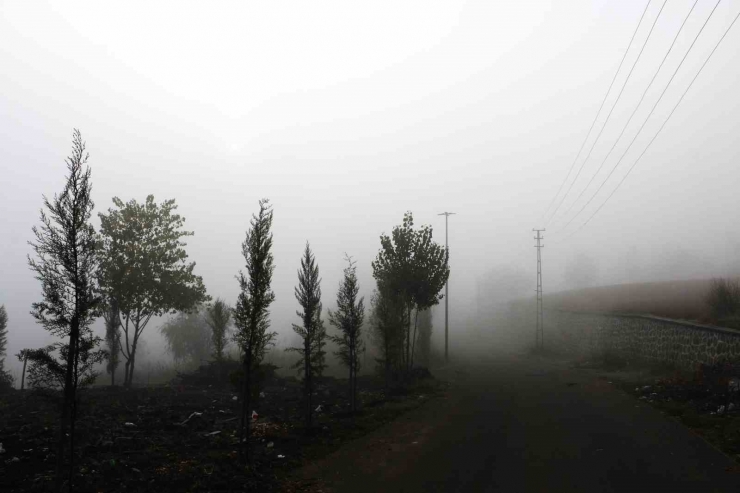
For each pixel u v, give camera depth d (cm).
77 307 672
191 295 1998
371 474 799
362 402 1544
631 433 970
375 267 2041
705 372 1398
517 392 1642
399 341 1894
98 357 702
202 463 829
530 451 883
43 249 667
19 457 810
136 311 1917
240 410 1370
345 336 1437
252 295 918
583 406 1305
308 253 1191
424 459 873
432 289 2030
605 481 697
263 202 950
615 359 2384
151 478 745
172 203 1975
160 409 1310
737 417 991
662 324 1970
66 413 662
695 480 679
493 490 687
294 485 748
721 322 1575
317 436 1058
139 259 1816
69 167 686
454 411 1341
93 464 793
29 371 662
